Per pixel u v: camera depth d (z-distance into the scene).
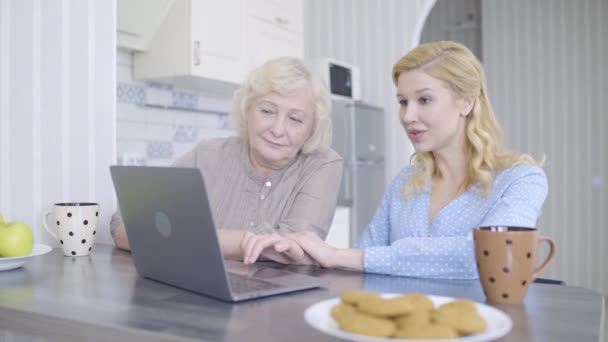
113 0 1.71
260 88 1.52
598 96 4.56
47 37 1.59
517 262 0.89
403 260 1.16
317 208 1.58
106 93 1.72
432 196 1.50
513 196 1.29
